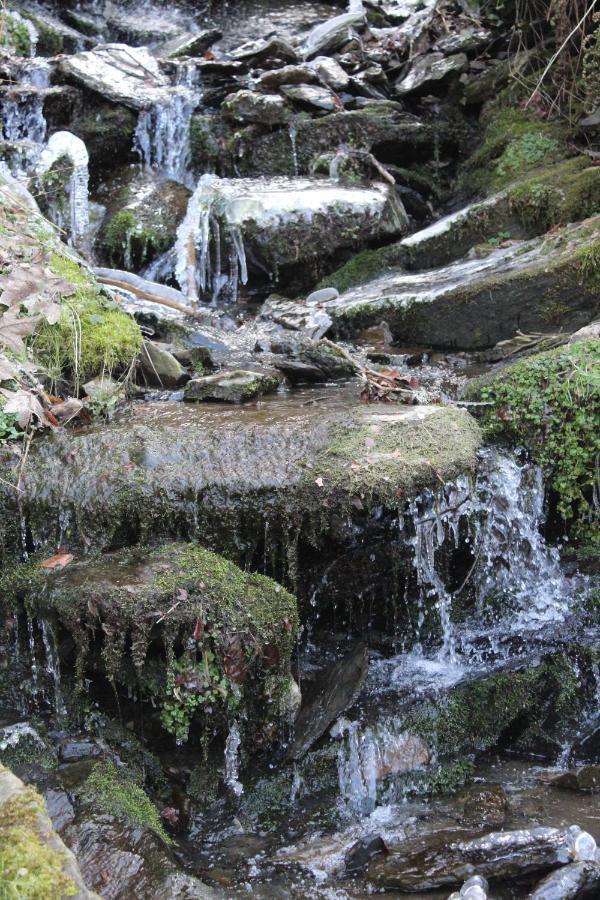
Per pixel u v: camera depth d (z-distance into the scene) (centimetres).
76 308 394
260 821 281
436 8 699
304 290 563
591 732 322
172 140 644
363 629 346
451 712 315
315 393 402
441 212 629
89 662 283
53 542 302
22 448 315
